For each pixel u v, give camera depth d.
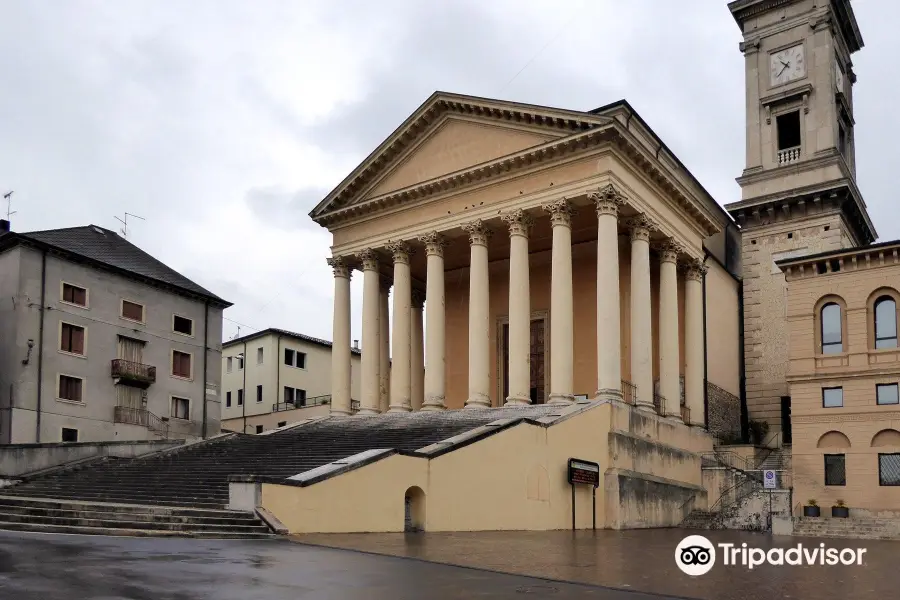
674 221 39.00
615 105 35.59
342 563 14.82
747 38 48.41
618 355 33.81
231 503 21.38
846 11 47.34
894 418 34.03
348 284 42.56
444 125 39.69
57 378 42.28
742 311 46.44
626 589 13.05
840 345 36.09
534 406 33.56
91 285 44.72
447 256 44.75
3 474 32.84
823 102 45.38
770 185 45.94
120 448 36.38
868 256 35.56
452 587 12.54
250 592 11.35
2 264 42.25
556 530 28.62
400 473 23.11
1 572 12.04
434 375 37.81
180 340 49.06
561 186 35.09
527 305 35.78
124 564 13.38
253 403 65.88
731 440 42.81
